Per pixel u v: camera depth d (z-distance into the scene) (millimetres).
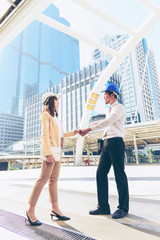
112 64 12203
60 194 3244
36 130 81750
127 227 1554
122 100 79000
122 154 2070
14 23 3916
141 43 98500
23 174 8914
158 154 64938
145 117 76000
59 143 2061
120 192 1977
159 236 1341
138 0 7723
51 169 1854
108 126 2178
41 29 133125
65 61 138250
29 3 3568
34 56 124500
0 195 3256
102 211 1988
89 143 24359
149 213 1947
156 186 3762
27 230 1544
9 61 116375
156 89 110750
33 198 1742
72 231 1486
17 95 115625
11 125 110688
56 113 2188
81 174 7504
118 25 8297
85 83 64562
